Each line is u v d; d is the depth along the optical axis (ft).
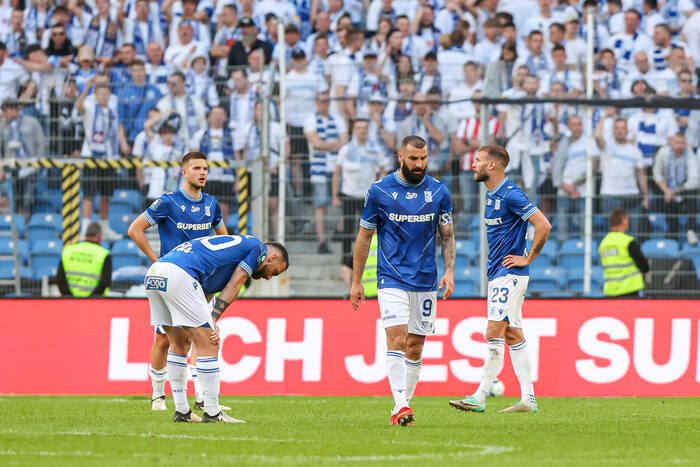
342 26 190.60
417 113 150.71
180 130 150.10
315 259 141.18
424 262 76.69
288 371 125.59
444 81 148.15
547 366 123.65
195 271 75.66
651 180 145.28
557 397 122.52
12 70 148.77
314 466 50.75
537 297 125.08
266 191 137.18
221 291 79.25
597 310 124.26
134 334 127.03
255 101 149.28
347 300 126.21
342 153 145.89
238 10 198.18
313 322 126.21
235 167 136.15
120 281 144.46
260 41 188.85
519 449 60.64
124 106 150.20
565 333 124.16
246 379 125.70
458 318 125.18
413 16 194.49
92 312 128.06
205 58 185.16
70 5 199.00
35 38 198.80
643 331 123.44
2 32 199.72
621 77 163.63
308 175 142.82
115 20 198.08
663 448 62.64
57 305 128.57
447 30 193.16
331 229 142.00
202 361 77.10
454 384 124.16
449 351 124.77
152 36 198.08
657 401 115.44
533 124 144.66
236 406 103.86
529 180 145.18
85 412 92.79
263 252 77.25
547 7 192.54
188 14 197.67
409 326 78.54
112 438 65.41
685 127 148.77
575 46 184.55
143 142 149.89
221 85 150.30
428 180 76.95
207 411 78.38
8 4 202.90
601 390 122.83
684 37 188.85
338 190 144.05
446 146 150.30
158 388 95.55
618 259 134.41
